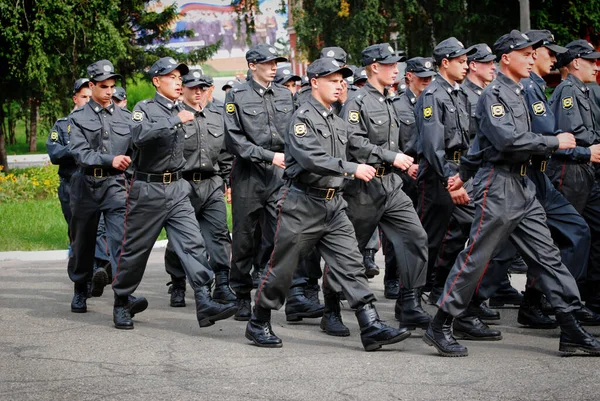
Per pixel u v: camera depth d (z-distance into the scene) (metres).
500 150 8.25
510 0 40.50
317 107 8.61
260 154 10.41
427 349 8.81
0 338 9.62
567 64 10.13
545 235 8.37
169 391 7.39
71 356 8.71
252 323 9.10
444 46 10.24
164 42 51.25
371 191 9.57
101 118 11.18
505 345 8.91
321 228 8.70
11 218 22.00
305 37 43.84
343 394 7.20
